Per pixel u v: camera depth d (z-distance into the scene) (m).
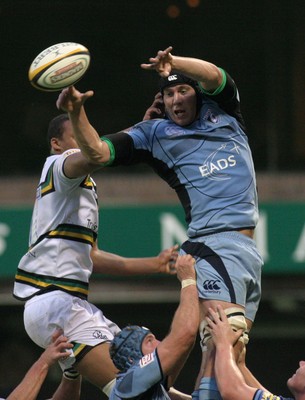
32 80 17.59
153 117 20.69
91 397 47.66
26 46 47.56
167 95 19.36
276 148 47.25
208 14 47.19
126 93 47.31
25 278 20.53
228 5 47.03
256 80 47.34
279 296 44.19
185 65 18.34
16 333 48.97
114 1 47.28
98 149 18.64
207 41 47.28
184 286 18.67
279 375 50.69
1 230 41.34
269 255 41.34
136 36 47.31
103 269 21.86
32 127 47.50
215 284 18.58
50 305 20.08
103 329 20.31
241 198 19.05
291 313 50.91
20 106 47.50
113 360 18.86
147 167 46.25
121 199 43.84
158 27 47.28
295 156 47.22
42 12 47.50
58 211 20.28
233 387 17.94
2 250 41.28
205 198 19.02
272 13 47.06
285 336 50.81
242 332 18.59
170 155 19.28
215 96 19.22
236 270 18.64
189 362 48.12
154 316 50.47
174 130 19.33
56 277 20.28
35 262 20.44
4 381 47.91
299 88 47.25
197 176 19.09
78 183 20.06
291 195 44.81
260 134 47.31
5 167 47.34
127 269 21.80
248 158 19.41
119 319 50.50
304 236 41.34
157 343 18.69
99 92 47.28
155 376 18.09
